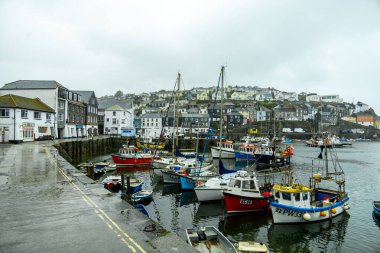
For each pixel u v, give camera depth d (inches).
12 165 858.1
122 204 472.1
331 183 1264.8
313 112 6018.7
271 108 5930.1
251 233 674.2
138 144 2453.2
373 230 698.2
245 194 791.7
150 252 295.7
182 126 3754.9
